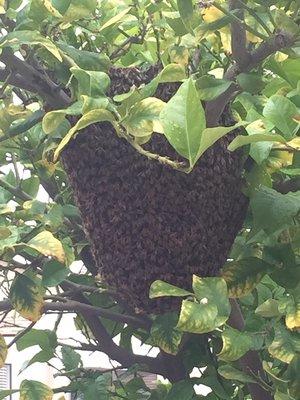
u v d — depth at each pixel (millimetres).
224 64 873
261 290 906
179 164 600
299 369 751
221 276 729
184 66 805
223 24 663
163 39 903
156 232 658
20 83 724
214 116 670
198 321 627
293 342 726
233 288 727
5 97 837
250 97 770
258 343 767
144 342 1177
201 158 656
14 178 1032
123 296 704
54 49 668
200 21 704
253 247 851
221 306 641
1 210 822
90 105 596
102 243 683
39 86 714
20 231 886
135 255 667
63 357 1213
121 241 669
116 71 715
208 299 641
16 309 813
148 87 625
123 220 667
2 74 741
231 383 1030
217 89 656
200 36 678
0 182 976
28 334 1145
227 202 682
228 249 704
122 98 629
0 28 769
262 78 717
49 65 779
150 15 859
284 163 723
